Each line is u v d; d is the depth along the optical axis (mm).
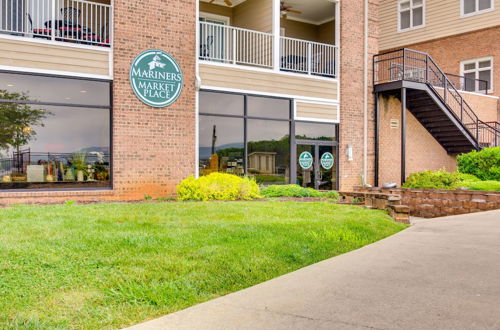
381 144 18938
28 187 12266
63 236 6500
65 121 12734
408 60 25781
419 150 20375
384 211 10789
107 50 13117
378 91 18438
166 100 13891
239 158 15438
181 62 14242
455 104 21453
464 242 6953
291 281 5008
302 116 16875
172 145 13977
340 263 5793
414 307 4008
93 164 13031
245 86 15602
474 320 3645
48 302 4234
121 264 5305
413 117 20234
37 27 12633
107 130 13227
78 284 4676
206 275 5098
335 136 17812
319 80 17328
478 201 12211
